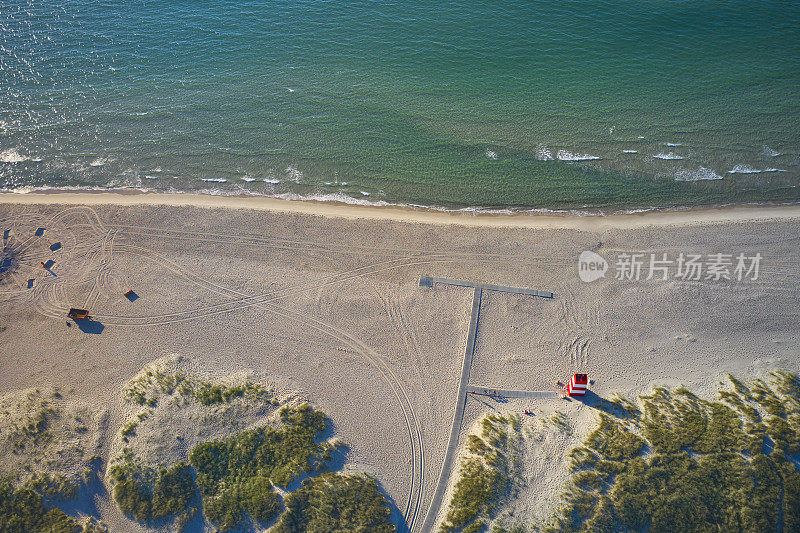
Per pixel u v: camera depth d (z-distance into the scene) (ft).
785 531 100.89
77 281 152.35
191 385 130.00
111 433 121.70
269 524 107.45
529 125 203.82
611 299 146.41
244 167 191.31
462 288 149.69
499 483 112.68
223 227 166.91
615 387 130.72
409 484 116.26
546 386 131.34
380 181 185.78
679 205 174.09
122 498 110.22
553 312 144.36
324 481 113.60
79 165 191.83
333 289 150.30
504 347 138.10
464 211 174.81
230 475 114.83
